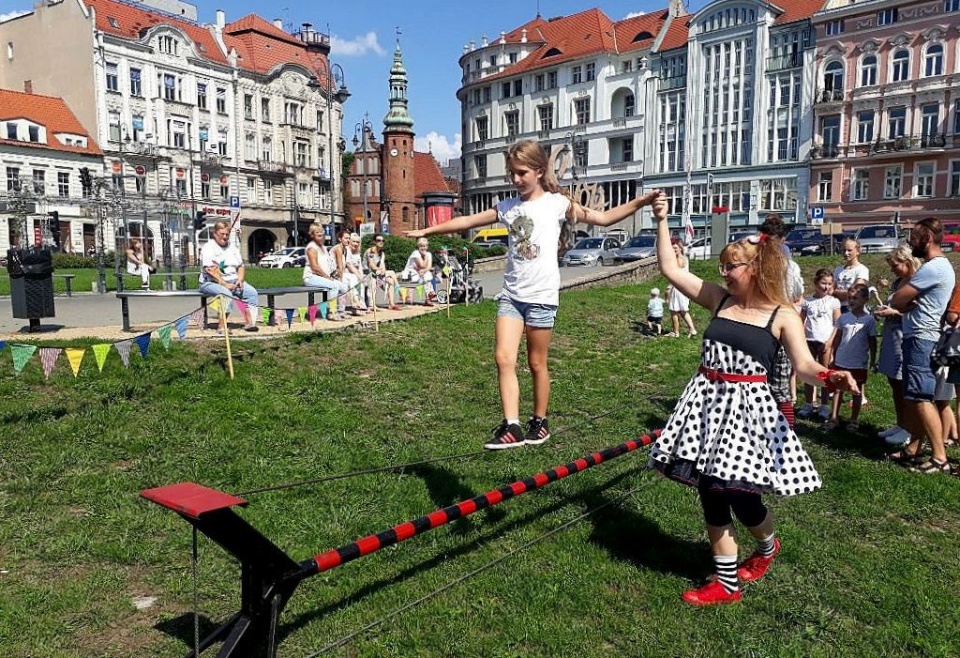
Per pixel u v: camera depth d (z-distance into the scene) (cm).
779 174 5416
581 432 770
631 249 3731
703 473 401
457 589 432
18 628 380
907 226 3866
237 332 1130
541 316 458
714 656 377
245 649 330
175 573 442
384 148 7625
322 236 1345
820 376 373
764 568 452
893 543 512
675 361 1222
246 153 6719
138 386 798
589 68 6494
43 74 5853
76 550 464
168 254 2205
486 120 7375
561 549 485
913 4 4750
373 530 506
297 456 652
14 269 1096
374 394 884
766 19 5388
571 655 374
